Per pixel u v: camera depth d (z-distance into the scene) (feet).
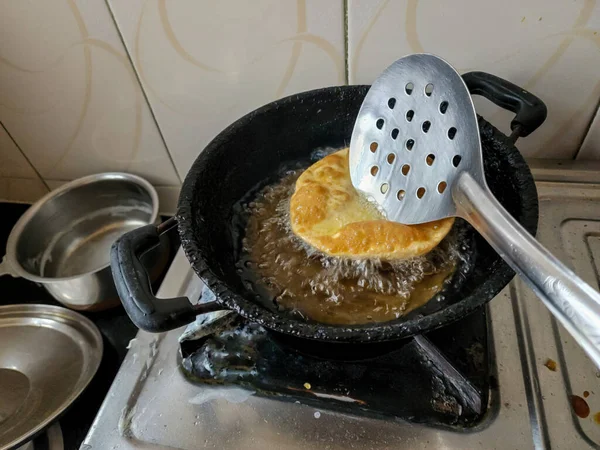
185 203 1.44
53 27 1.92
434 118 1.44
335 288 1.57
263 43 1.82
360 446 1.41
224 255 1.61
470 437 1.38
